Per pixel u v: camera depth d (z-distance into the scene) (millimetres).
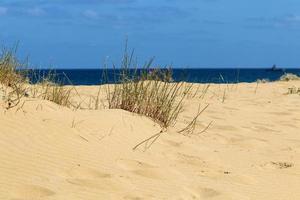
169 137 6586
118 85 7375
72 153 5152
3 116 5402
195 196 4617
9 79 6906
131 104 7141
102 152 5383
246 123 8438
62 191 4273
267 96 12219
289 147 6910
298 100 11617
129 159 5387
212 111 9258
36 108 5875
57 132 5484
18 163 4684
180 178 5070
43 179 4473
